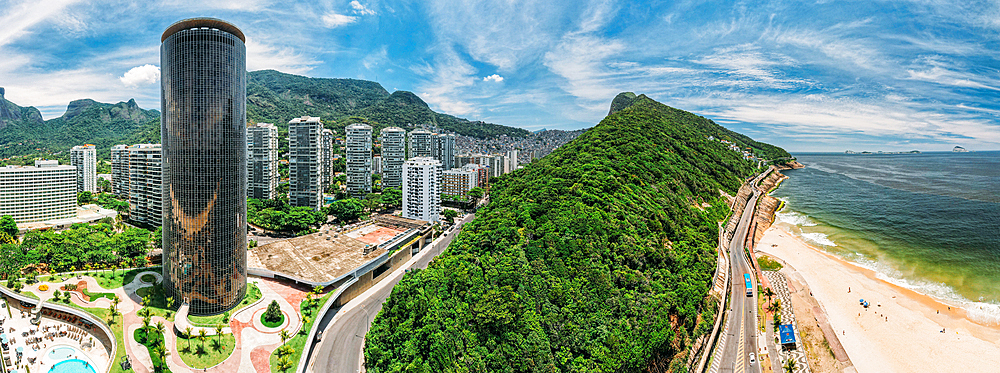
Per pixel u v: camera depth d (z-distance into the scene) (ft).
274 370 386.93
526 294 406.41
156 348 391.86
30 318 452.76
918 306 570.05
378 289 584.81
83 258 541.34
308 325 450.30
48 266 543.39
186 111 427.74
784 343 468.75
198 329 428.97
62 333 436.35
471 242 543.39
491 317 369.50
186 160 432.66
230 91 439.63
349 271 548.31
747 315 506.48
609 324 383.65
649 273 476.95
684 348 415.64
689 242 582.76
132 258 573.74
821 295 599.98
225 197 449.06
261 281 533.96
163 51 439.22
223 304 459.73
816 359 462.19
